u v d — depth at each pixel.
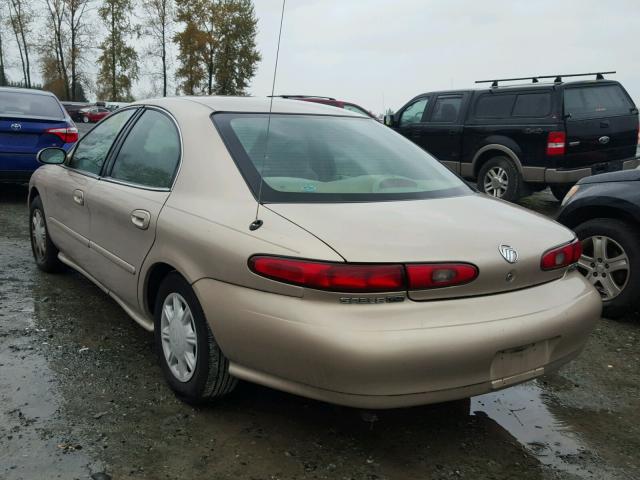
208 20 48.72
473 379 2.45
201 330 2.83
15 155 8.10
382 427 2.94
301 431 2.86
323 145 3.28
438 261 2.43
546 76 9.32
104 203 3.69
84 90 52.06
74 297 4.56
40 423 2.81
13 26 51.97
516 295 2.63
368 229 2.54
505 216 2.98
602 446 2.85
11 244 6.14
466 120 10.01
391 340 2.30
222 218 2.76
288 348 2.41
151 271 3.22
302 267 2.39
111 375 3.33
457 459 2.70
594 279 4.62
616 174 4.66
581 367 3.73
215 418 2.94
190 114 3.37
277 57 2.73
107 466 2.52
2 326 3.93
